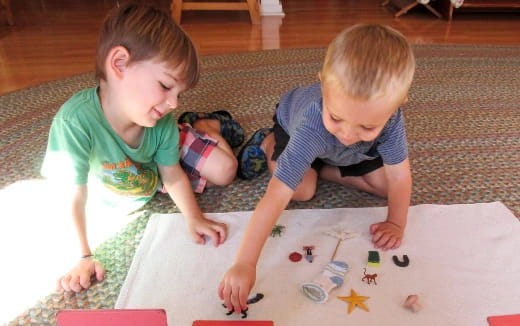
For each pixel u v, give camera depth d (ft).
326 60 2.28
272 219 2.53
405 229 3.00
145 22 2.51
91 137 2.74
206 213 3.22
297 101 3.21
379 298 2.51
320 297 2.49
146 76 2.50
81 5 9.34
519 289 2.56
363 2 9.79
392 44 2.19
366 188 3.42
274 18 8.50
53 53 6.55
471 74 5.58
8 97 5.00
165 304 2.49
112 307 2.52
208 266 2.74
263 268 2.72
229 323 1.89
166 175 3.23
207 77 5.53
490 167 3.75
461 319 2.38
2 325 2.42
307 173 3.30
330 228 3.04
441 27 7.85
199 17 8.52
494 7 8.22
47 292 2.62
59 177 2.74
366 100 2.11
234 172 3.50
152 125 2.72
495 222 3.06
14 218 3.17
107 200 3.20
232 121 4.07
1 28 7.79
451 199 3.35
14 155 3.90
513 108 4.73
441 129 4.34
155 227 3.05
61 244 2.95
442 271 2.68
